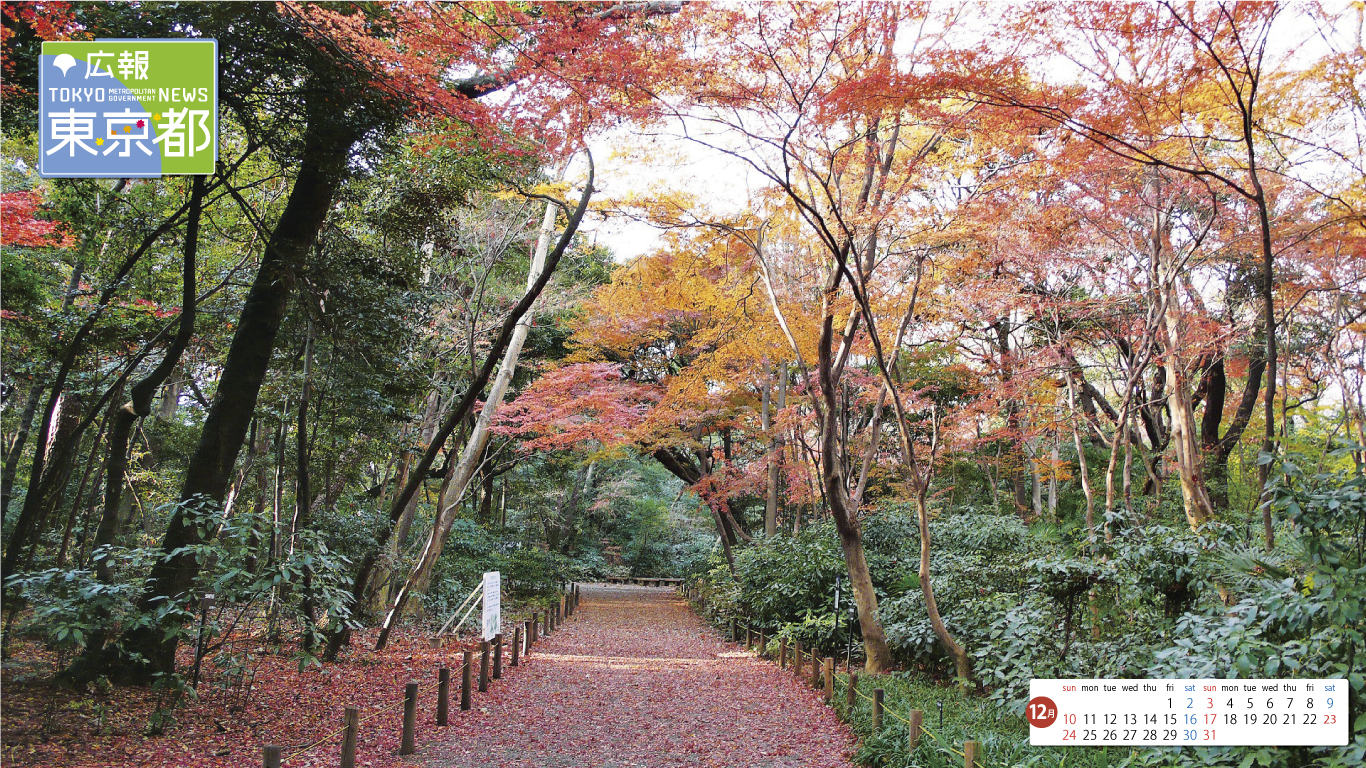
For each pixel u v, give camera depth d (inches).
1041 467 570.3
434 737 275.9
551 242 598.5
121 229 372.8
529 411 561.6
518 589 796.6
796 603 489.1
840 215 312.5
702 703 345.4
